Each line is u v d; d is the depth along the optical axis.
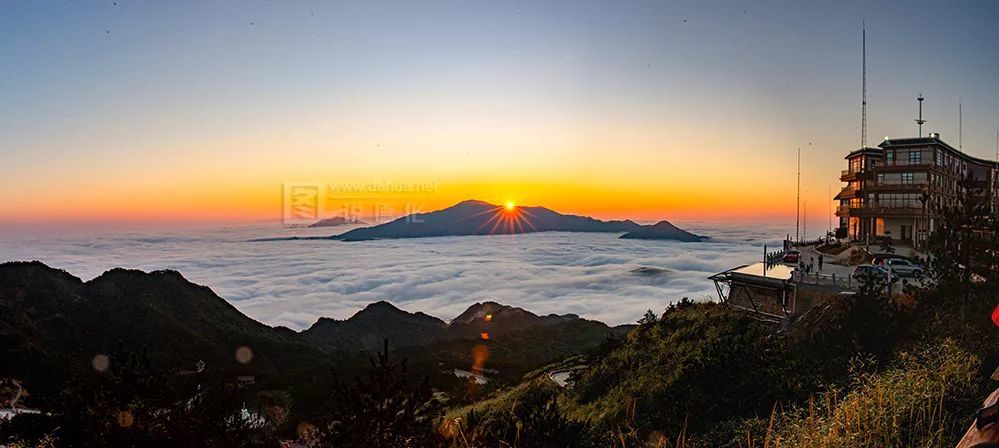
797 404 12.39
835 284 26.08
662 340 23.80
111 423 11.91
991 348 11.21
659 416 14.52
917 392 8.98
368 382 11.66
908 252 46.19
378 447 10.85
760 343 17.67
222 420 14.20
